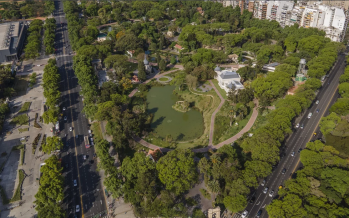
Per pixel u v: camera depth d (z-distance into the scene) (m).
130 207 198.75
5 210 199.12
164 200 182.38
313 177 191.25
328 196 176.50
